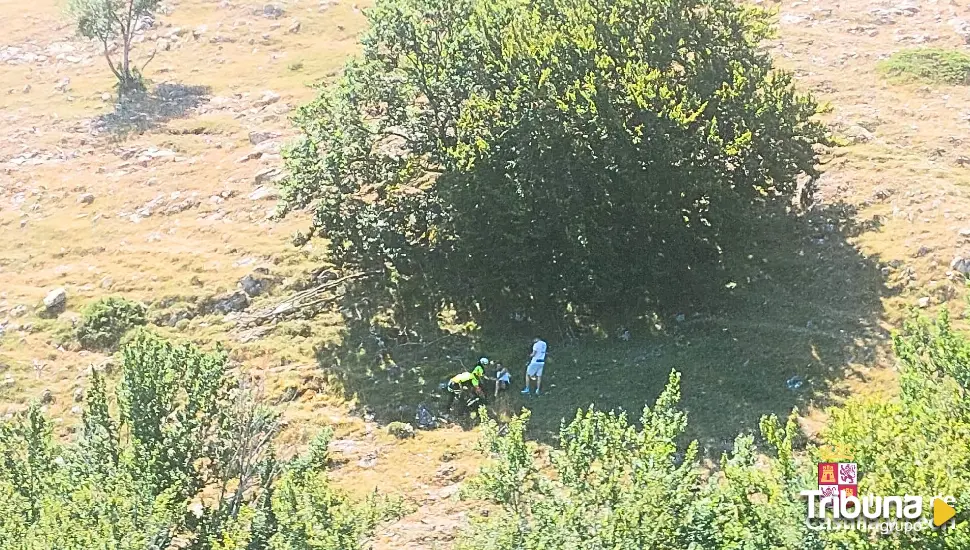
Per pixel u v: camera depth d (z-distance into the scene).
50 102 54.91
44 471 19.80
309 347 33.25
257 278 36.81
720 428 25.52
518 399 28.38
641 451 16.06
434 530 23.34
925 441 14.94
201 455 20.20
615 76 30.88
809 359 27.78
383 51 37.75
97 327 35.22
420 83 34.00
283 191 34.25
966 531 13.70
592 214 30.14
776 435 15.80
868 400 16.00
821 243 32.94
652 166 29.33
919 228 32.34
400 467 26.25
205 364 20.55
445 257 32.88
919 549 14.00
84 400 31.89
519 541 16.11
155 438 19.75
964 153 37.38
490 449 17.69
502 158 30.75
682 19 32.28
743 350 28.77
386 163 33.94
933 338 17.08
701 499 15.50
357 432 28.20
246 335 34.34
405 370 31.28
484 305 33.38
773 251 33.12
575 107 29.64
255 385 28.33
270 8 62.97
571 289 31.16
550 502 15.95
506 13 33.69
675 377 17.42
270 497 19.28
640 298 31.69
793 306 30.38
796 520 14.55
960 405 15.70
